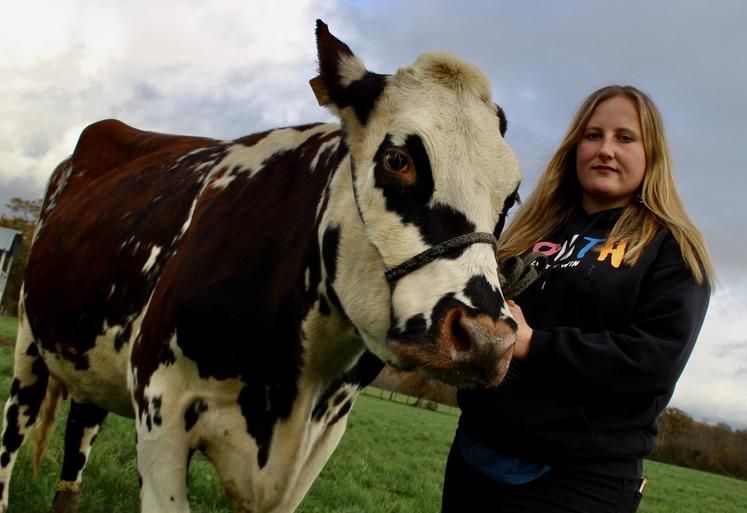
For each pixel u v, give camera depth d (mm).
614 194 2785
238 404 3145
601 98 2836
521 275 2607
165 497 3139
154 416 3188
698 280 2451
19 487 5098
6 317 34031
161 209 3887
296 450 3188
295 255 3074
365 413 22297
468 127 2508
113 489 5453
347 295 2725
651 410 2504
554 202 3045
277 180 3410
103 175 4941
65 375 4375
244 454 3164
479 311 2195
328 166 3131
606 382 2369
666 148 2736
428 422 26000
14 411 4809
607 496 2482
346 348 3143
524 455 2566
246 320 3094
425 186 2414
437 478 10570
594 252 2652
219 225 3361
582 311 2582
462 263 2301
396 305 2369
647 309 2457
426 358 2232
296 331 3076
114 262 3902
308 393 3182
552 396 2535
